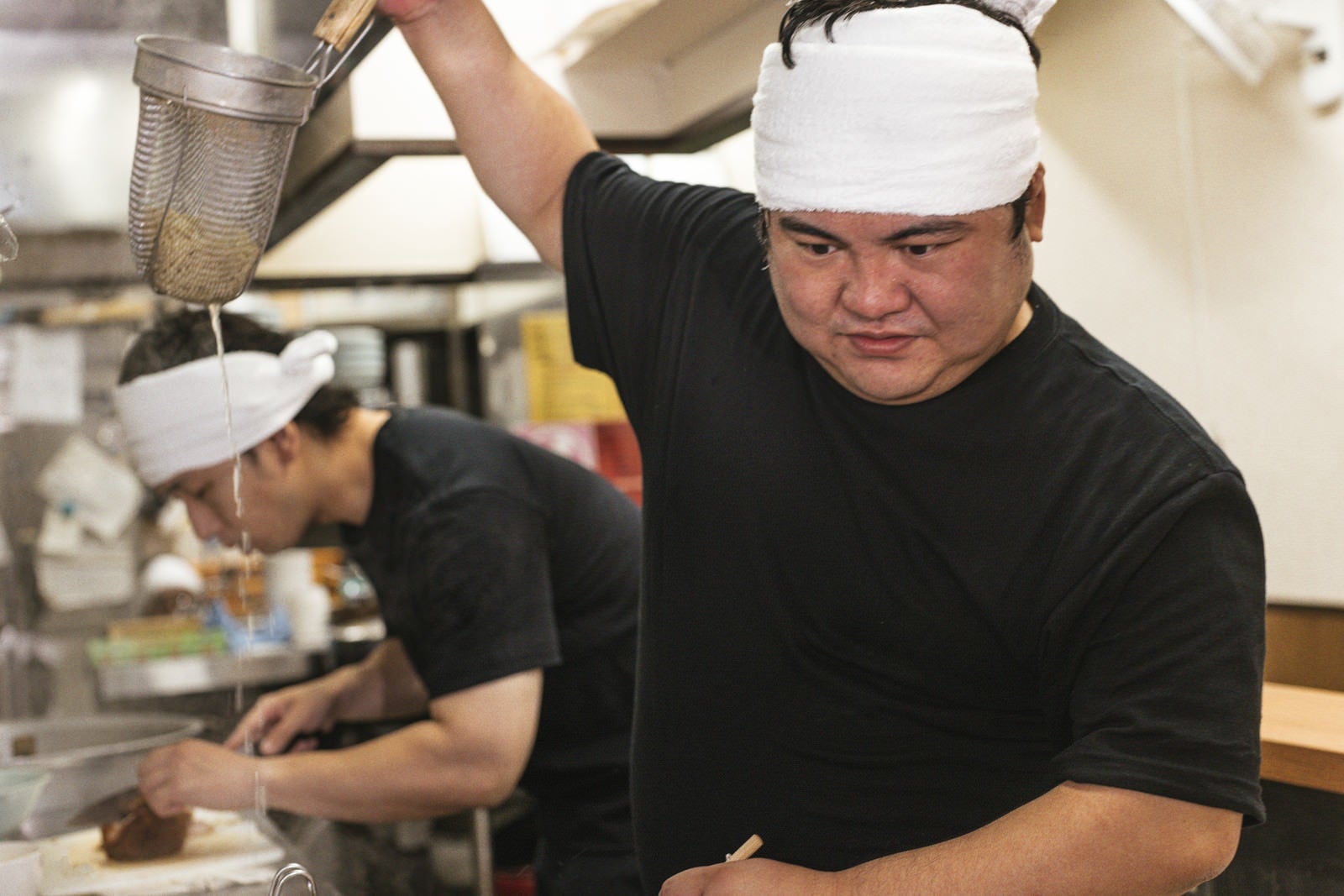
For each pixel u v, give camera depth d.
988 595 0.91
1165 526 0.82
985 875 0.81
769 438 1.01
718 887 0.89
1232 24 1.79
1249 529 0.84
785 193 0.83
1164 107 2.12
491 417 3.16
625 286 1.18
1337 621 1.95
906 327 0.84
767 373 1.02
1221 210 2.05
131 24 1.51
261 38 1.33
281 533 1.62
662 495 1.09
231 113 0.89
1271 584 2.06
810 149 0.81
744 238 1.10
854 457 0.95
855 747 1.00
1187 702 0.80
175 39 0.92
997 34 0.80
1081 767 0.81
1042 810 0.82
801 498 0.99
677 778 1.07
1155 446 0.85
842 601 0.98
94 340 3.03
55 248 2.53
